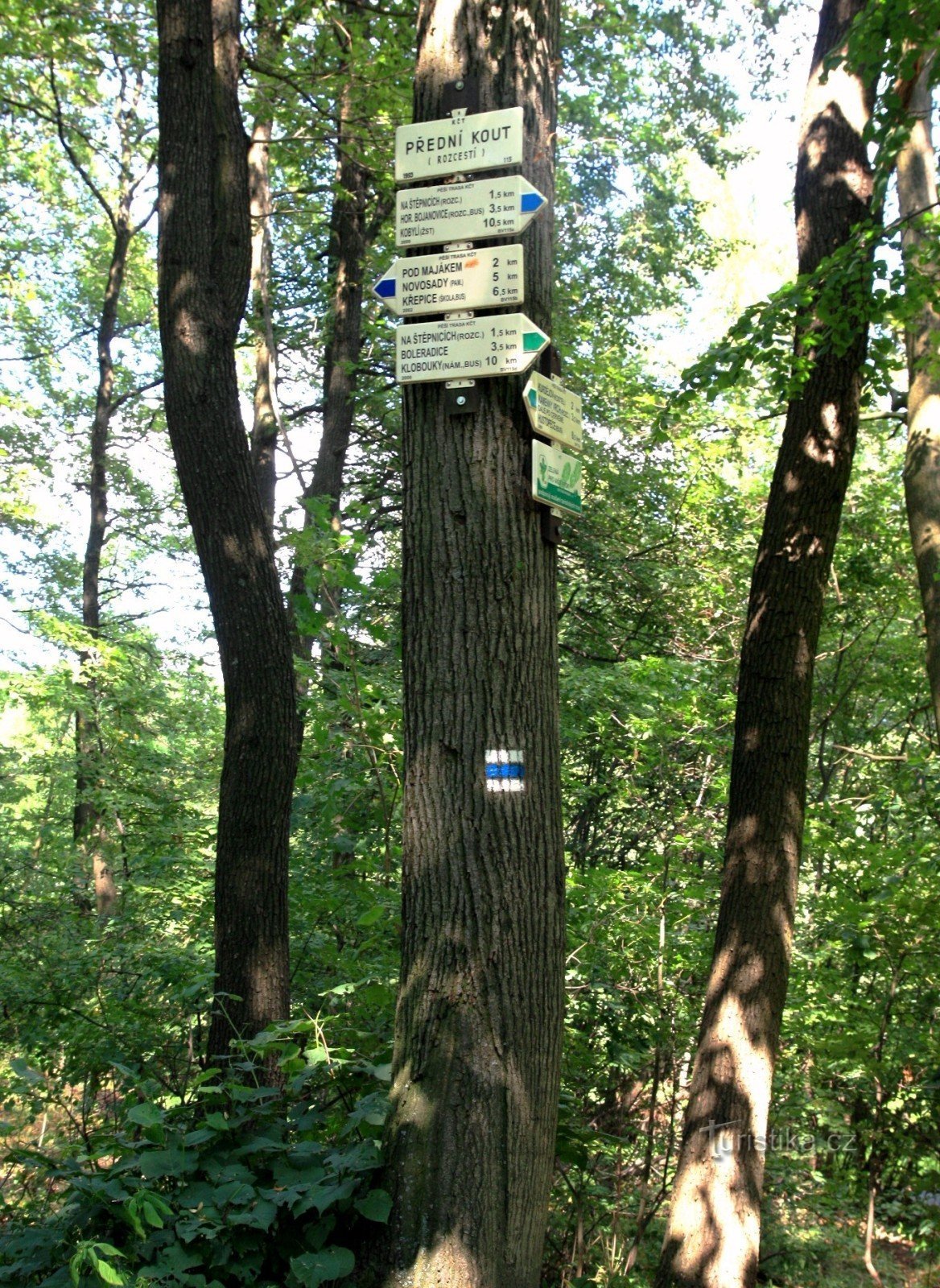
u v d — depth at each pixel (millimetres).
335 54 9562
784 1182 7031
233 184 5805
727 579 12016
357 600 7176
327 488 12742
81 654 14133
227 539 5457
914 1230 7223
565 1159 3658
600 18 12125
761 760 5648
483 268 3215
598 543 12539
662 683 8367
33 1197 4043
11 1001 6453
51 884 10906
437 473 3199
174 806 11469
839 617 11883
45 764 13828
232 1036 5105
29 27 9727
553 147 3402
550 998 3049
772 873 5555
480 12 3305
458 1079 2918
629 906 6629
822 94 6277
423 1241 2822
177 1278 2801
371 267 13523
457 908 3008
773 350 5957
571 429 3377
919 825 8859
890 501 11797
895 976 6578
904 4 5191
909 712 11883
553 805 3141
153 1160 3027
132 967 7098
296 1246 2955
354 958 5477
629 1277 5477
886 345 5934
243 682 5344
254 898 5242
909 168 7250
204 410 5484
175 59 5621
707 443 12531
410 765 3146
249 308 11961
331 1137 3342
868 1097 6988
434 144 3273
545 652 3189
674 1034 6426
